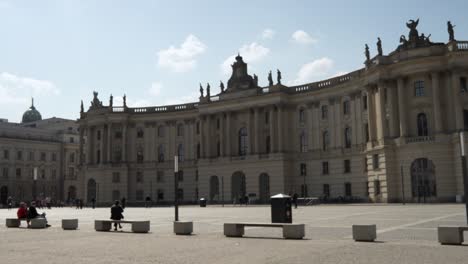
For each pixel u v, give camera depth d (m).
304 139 113.88
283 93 114.50
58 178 177.25
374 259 21.19
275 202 39.72
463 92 83.69
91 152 141.50
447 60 84.94
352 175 103.25
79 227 43.34
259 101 117.38
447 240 26.22
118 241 30.22
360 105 101.75
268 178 115.62
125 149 137.88
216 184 124.06
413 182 85.44
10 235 35.34
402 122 87.62
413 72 86.56
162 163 136.88
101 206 132.12
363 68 100.88
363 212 59.50
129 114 139.00
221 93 125.38
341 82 105.94
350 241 28.28
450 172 81.94
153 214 68.81
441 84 85.81
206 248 26.05
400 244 26.33
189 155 134.12
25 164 167.75
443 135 82.94
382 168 89.62
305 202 101.06
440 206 69.12
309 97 113.00
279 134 113.44
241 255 23.09
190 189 133.00
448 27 85.19
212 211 75.19
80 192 143.50
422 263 19.95
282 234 33.44
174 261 21.47
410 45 89.00
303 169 112.56
